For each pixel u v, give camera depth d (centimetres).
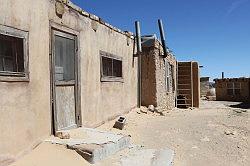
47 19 683
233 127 1179
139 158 693
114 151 709
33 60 629
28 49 613
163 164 657
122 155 704
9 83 557
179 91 2227
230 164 804
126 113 1251
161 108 1562
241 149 922
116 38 1130
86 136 740
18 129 575
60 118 740
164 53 1578
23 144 588
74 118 809
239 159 843
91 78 905
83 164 596
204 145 940
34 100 629
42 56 662
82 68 849
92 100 909
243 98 3294
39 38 652
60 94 743
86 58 874
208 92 3734
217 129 1134
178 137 1003
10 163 548
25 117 597
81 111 839
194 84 2208
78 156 616
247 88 3284
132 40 1347
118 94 1147
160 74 1587
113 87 1091
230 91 3375
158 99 1528
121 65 1196
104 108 1005
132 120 1179
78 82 825
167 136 1002
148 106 1488
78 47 825
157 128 1105
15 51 583
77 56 821
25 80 600
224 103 2944
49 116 686
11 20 566
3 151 536
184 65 2234
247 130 1136
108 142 690
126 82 1252
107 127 979
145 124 1159
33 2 630
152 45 1483
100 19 963
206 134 1059
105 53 1015
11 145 555
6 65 562
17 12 582
